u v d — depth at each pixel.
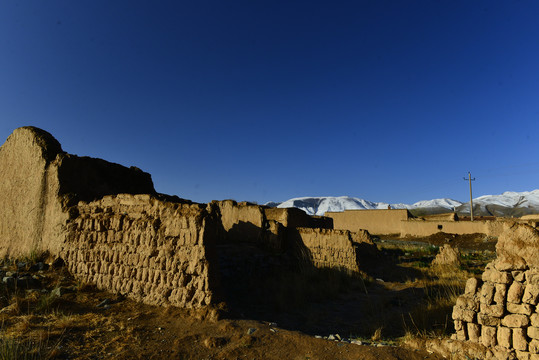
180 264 7.36
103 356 4.87
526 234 4.66
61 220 9.45
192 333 5.83
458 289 10.51
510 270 4.71
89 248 8.72
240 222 16.84
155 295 7.41
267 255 13.95
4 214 11.15
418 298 10.23
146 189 13.98
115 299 7.62
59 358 4.71
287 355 5.16
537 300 4.41
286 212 18.55
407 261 20.28
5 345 4.68
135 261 7.93
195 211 7.55
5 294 7.18
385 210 42.09
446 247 17.81
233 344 5.46
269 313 8.58
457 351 4.96
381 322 7.62
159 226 7.97
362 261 17.86
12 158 11.46
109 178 12.13
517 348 4.46
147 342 5.44
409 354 5.19
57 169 10.08
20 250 10.32
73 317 6.31
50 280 8.32
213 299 6.91
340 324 7.87
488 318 4.76
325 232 15.02
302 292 10.49
